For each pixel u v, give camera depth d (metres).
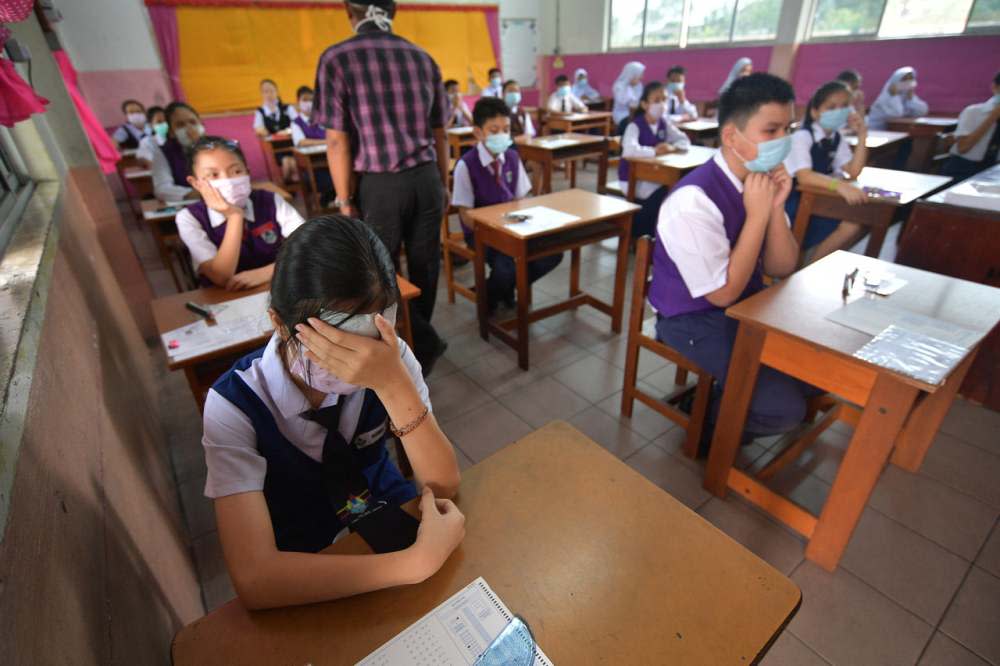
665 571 0.66
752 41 6.55
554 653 0.57
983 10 4.80
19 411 0.56
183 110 3.00
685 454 1.79
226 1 5.89
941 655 1.17
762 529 1.50
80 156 2.24
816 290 1.40
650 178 3.46
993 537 1.44
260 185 3.11
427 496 0.73
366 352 0.67
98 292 1.59
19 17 0.96
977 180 2.14
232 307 1.43
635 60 7.81
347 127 1.99
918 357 1.07
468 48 7.96
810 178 2.48
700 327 1.59
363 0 1.83
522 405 2.09
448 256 2.94
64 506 0.63
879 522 1.50
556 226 2.12
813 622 1.25
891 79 4.74
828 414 1.72
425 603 0.63
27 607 0.45
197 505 1.60
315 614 0.62
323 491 0.88
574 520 0.74
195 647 0.59
